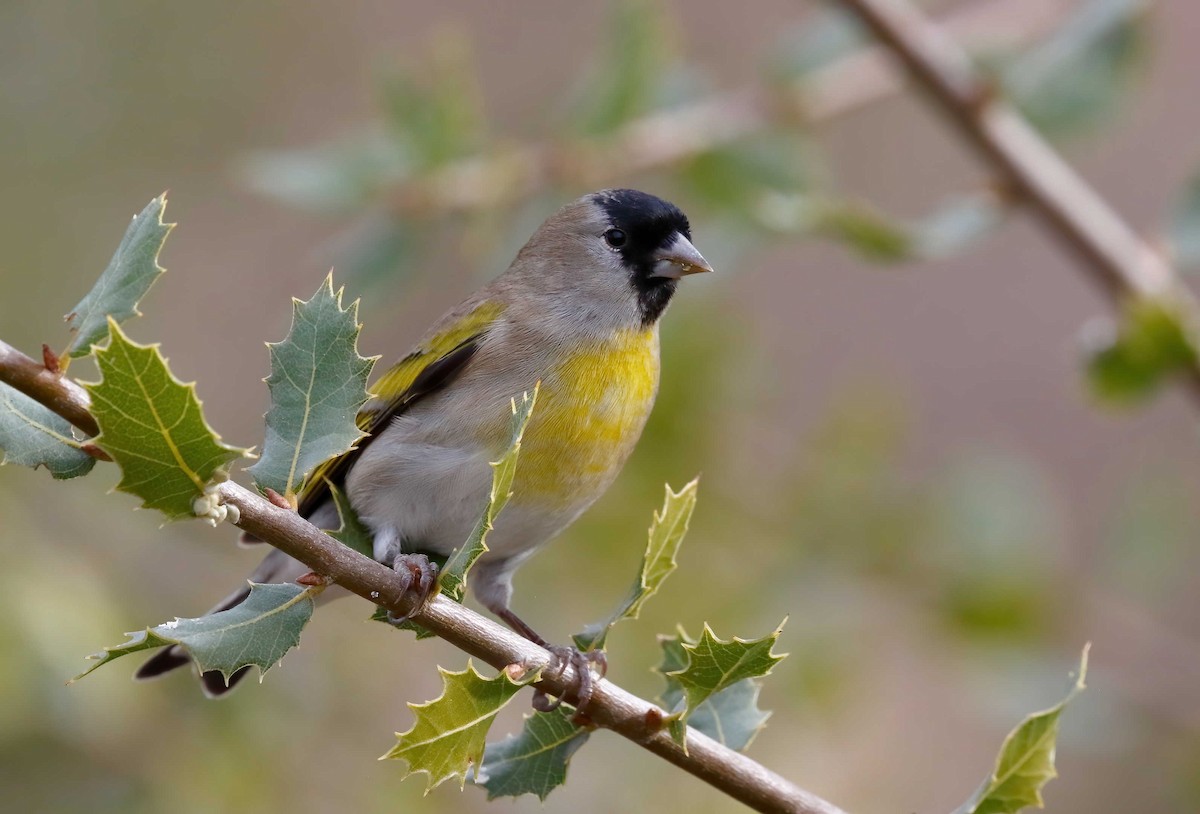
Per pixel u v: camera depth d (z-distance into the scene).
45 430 4.72
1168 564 12.42
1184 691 12.17
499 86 17.97
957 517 11.98
